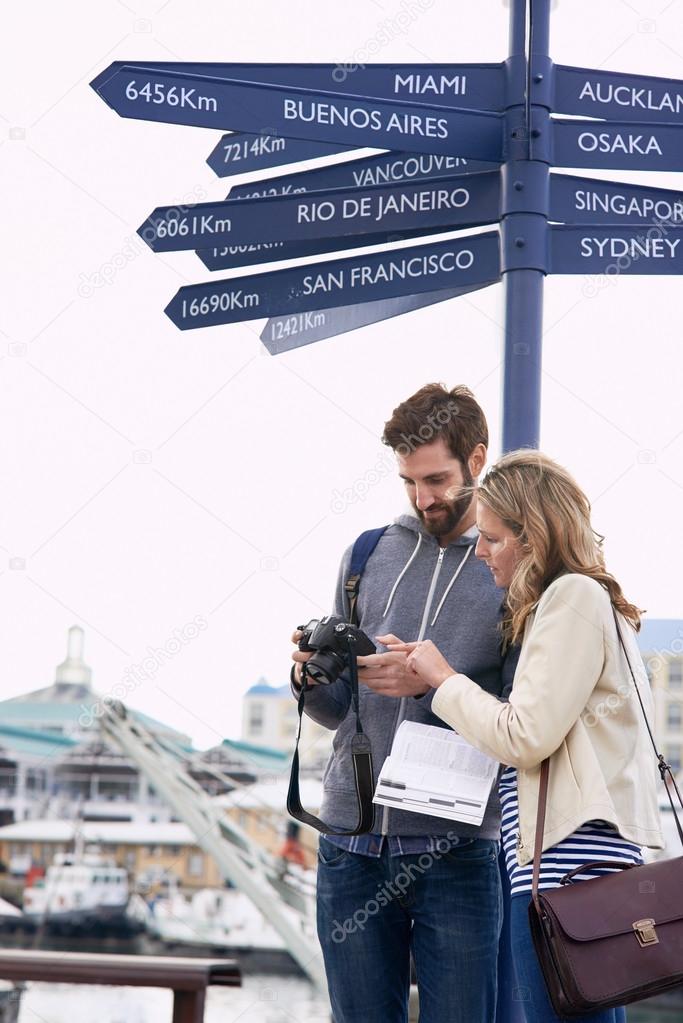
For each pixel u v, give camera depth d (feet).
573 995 5.45
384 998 6.88
